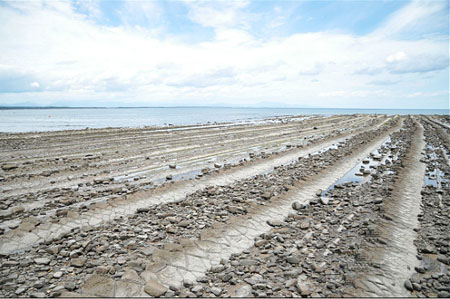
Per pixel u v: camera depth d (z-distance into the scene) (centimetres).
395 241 676
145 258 596
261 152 1961
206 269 568
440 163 1605
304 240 693
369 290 490
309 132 3434
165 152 1920
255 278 529
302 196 1045
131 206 902
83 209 853
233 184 1176
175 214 841
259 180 1232
